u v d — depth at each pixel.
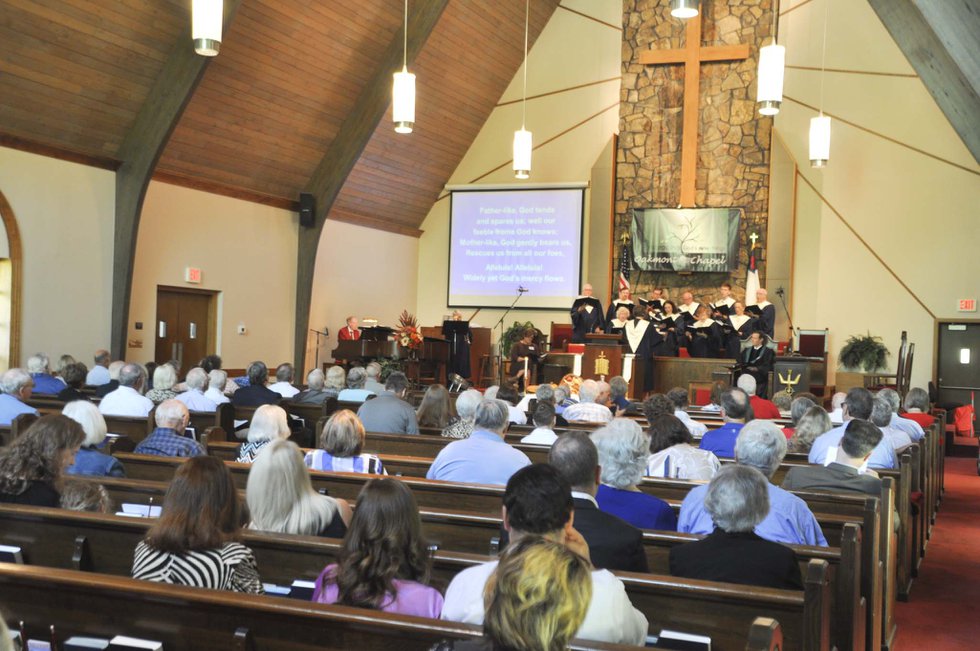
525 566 1.39
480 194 17.30
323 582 2.47
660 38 16.09
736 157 15.59
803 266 15.39
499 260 17.14
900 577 5.28
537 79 17.20
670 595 2.54
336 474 4.09
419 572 2.43
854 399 5.79
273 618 2.13
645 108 16.17
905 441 6.37
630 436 3.51
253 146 13.41
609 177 16.14
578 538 2.41
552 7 17.00
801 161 15.46
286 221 14.85
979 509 8.39
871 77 15.05
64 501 3.41
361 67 13.84
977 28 5.94
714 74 15.76
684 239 15.59
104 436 4.39
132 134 11.71
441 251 17.89
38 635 2.36
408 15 13.73
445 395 6.70
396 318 17.52
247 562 2.64
